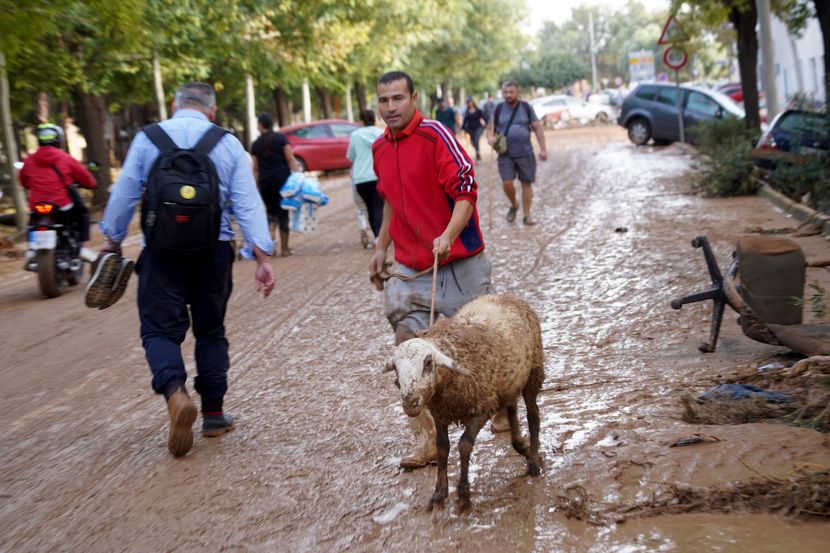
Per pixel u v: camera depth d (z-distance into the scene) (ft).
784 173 44.96
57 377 25.22
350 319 29.43
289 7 81.97
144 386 23.71
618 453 16.14
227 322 30.40
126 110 135.54
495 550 13.39
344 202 67.77
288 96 126.41
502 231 44.42
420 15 109.91
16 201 57.16
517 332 15.03
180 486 16.87
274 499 15.96
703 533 13.30
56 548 14.82
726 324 24.68
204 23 75.36
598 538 13.44
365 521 14.79
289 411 20.70
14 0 42.34
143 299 18.33
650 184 60.18
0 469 18.56
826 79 43.60
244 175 18.83
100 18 50.31
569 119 158.92
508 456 16.87
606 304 28.12
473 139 86.84
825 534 13.05
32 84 65.41
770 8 63.82
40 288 36.99
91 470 18.07
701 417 17.35
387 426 19.11
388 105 16.47
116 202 18.28
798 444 15.37
